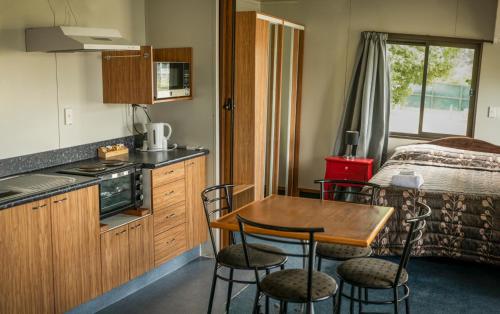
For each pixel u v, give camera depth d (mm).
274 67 5906
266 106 5617
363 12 6691
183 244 4508
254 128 5289
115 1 4465
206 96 4688
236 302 3930
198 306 3857
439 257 4824
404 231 4602
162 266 4402
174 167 4301
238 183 5445
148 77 4203
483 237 4465
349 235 2684
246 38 5184
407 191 4688
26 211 3006
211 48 4598
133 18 4672
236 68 5273
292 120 6785
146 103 4250
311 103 7074
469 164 5727
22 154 3699
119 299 3945
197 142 4781
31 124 3754
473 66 6469
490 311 3816
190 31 4652
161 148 4684
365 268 3027
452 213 4547
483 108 6414
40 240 3111
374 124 6680
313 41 6949
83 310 3629
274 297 2695
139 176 4027
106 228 3668
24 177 3520
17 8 3588
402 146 6520
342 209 3227
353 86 6734
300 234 2736
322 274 2908
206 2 4559
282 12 7039
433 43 6559
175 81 4504
